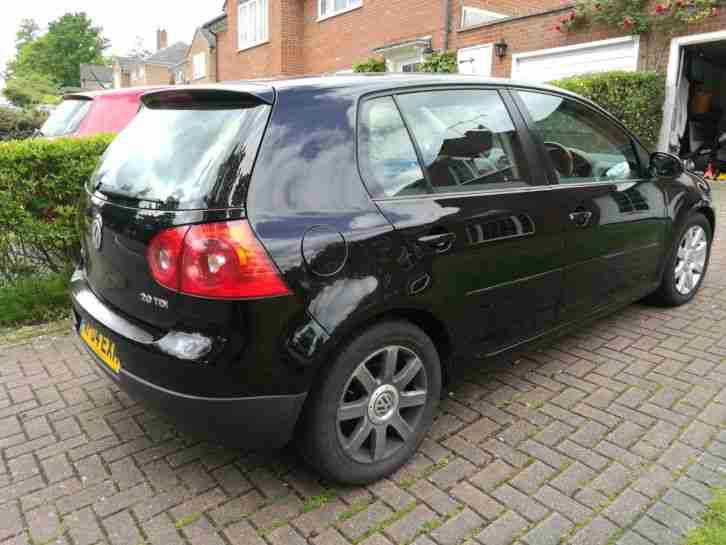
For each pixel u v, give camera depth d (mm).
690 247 4547
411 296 2457
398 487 2547
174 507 2443
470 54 13227
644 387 3379
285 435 2273
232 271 2072
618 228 3627
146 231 2234
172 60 57375
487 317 2869
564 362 3715
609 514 2361
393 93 2666
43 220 4512
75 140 4559
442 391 3359
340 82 2561
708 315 4430
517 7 14383
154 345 2197
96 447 2873
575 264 3330
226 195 2119
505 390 3375
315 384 2287
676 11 9641
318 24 17828
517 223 2920
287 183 2221
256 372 2141
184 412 2201
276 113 2301
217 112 2447
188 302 2123
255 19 20156
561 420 3055
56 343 4105
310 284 2176
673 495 2459
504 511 2395
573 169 3383
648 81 10016
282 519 2361
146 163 2514
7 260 4535
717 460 2689
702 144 11531
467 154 2836
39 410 3223
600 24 10812
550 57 11750
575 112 3561
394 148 2566
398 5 14891
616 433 2926
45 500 2492
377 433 2516
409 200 2520
